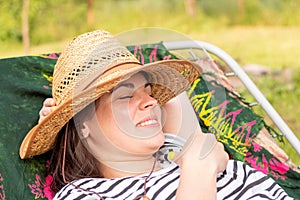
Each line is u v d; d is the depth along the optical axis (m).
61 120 1.72
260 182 1.84
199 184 1.70
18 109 2.04
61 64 1.75
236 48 7.05
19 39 6.91
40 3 7.07
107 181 1.75
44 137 1.79
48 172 1.91
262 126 2.33
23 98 2.09
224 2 8.09
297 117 5.07
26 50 6.73
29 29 7.00
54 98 1.78
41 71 2.25
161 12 8.06
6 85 2.11
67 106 1.66
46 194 1.86
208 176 1.72
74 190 1.73
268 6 8.05
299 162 3.96
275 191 1.84
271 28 7.78
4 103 2.05
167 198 1.73
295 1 8.07
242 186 1.82
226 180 1.82
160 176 1.77
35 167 1.90
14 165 1.87
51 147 1.87
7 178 1.84
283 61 6.39
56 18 7.18
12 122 1.99
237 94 2.45
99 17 7.68
